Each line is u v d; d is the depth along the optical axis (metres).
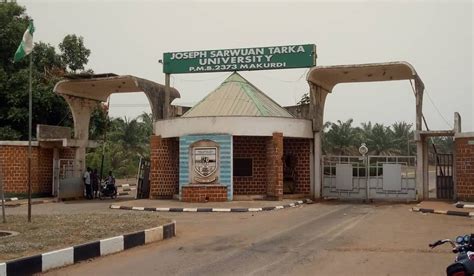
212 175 23.06
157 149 25.59
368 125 75.06
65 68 36.22
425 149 24.28
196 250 11.00
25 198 27.48
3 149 27.36
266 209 20.17
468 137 21.55
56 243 10.18
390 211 19.69
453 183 23.53
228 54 26.50
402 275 8.44
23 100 32.25
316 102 25.77
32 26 14.59
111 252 10.71
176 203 22.39
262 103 26.11
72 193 28.08
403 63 23.31
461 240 5.61
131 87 28.81
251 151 25.20
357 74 25.47
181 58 27.05
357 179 25.08
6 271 8.25
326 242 11.81
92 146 30.62
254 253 10.52
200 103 26.34
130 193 34.75
